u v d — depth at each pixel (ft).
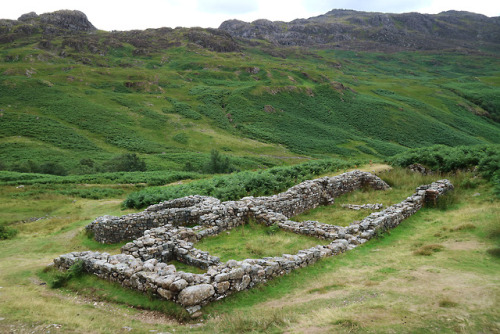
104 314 25.45
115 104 394.93
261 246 41.47
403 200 58.85
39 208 85.81
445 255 33.91
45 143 267.18
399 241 41.47
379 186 74.43
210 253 40.27
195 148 313.12
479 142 369.71
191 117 396.98
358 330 19.92
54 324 22.95
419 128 404.16
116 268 30.37
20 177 133.49
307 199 63.31
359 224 45.24
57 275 32.42
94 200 99.50
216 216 49.80
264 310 25.27
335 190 70.23
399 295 24.89
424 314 21.22
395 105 464.65
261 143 347.97
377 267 32.68
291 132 388.98
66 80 441.68
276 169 91.97
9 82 381.81
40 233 60.23
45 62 536.42
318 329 20.75
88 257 34.06
